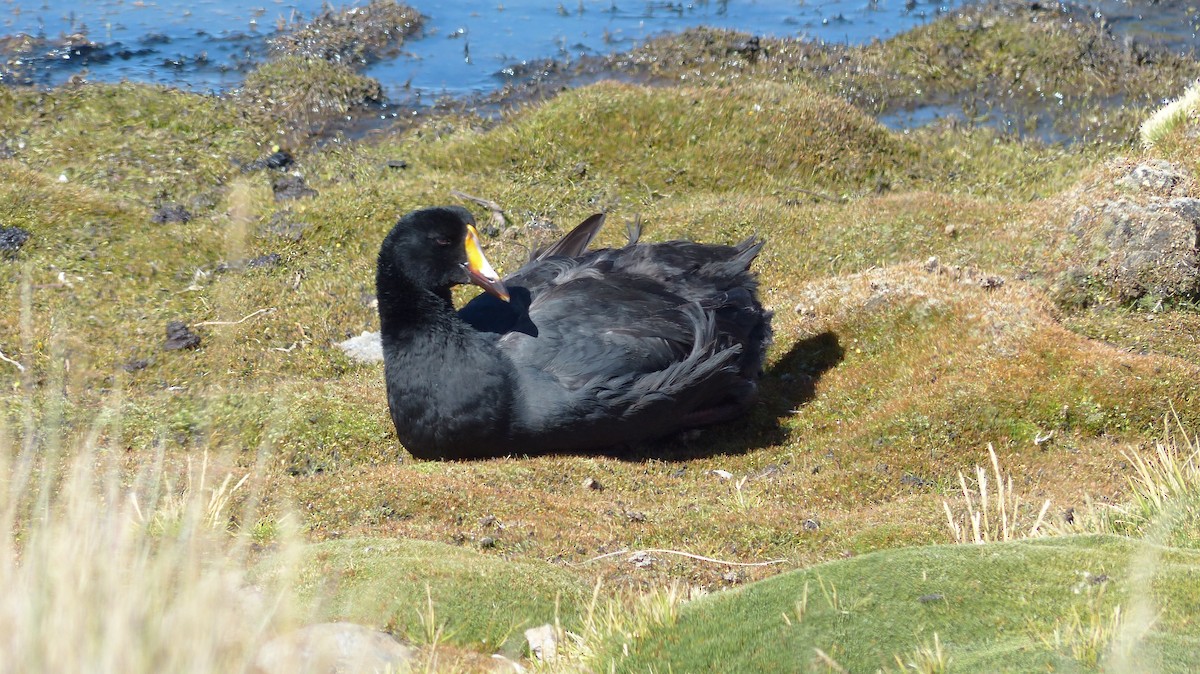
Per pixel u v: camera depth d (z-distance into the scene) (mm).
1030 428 12594
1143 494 9922
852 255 17641
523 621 8375
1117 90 25609
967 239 17594
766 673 6457
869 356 14570
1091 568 7035
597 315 12938
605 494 11797
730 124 21438
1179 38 28719
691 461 12961
